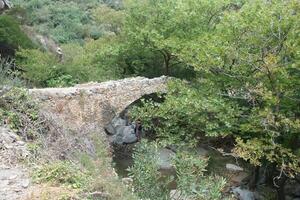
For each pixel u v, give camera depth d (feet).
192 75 64.18
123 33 63.31
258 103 39.45
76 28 99.25
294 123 34.42
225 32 40.91
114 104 46.42
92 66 63.52
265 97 34.35
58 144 28.35
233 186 45.01
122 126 59.31
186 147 43.04
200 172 23.76
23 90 32.37
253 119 36.60
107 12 89.81
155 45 56.65
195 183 23.09
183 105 40.27
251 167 48.39
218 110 38.83
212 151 53.67
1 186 22.53
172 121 42.60
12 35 70.18
